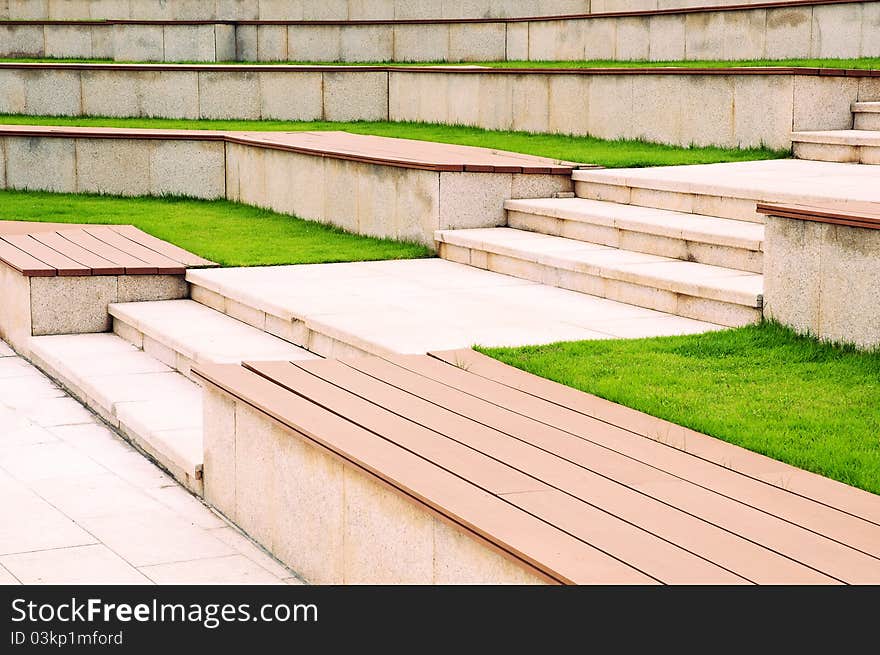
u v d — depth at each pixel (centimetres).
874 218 685
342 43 2267
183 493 725
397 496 502
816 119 1310
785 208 750
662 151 1382
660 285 866
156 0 2550
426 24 2191
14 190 1584
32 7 2645
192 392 878
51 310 1064
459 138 1616
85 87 1962
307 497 583
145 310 1045
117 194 1565
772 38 1688
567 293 958
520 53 2091
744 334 762
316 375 694
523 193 1182
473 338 790
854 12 1579
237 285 1002
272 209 1434
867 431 578
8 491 719
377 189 1235
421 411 616
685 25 1806
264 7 2488
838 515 471
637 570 410
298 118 1939
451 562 468
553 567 410
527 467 525
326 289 980
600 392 654
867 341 701
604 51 1941
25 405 912
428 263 1117
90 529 659
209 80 1944
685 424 597
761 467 532
